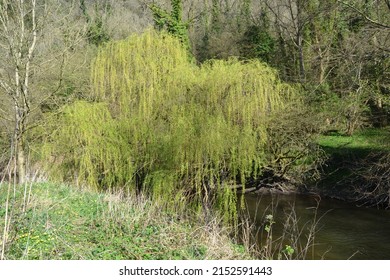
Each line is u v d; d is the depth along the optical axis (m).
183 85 12.74
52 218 7.78
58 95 16.12
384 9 18.70
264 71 12.89
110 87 14.00
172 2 24.20
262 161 12.73
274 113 12.72
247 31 28.38
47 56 15.34
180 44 14.70
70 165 12.85
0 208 7.66
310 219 14.02
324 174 17.67
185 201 11.62
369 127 21.09
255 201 16.64
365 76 19.00
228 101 12.15
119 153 12.45
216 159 11.21
